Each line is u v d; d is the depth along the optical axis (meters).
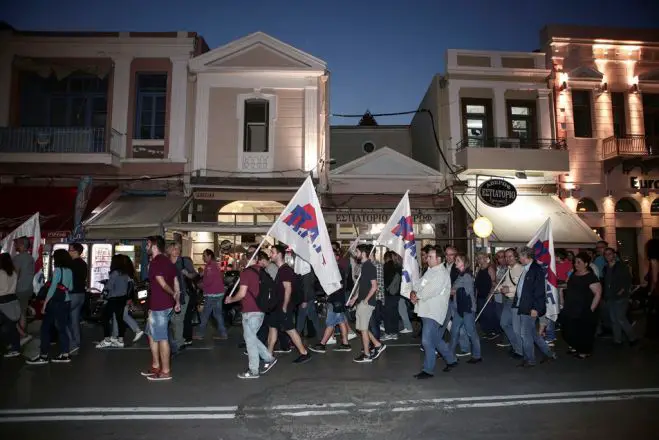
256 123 18.38
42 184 17.56
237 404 6.15
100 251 16.06
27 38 17.84
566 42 19.84
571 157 19.42
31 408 5.98
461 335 9.39
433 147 20.28
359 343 10.69
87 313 13.05
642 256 19.36
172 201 17.22
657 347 10.08
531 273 8.22
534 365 8.26
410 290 8.55
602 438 5.01
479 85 19.48
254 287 7.57
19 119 18.05
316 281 12.79
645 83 20.03
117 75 18.03
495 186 17.86
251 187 17.52
